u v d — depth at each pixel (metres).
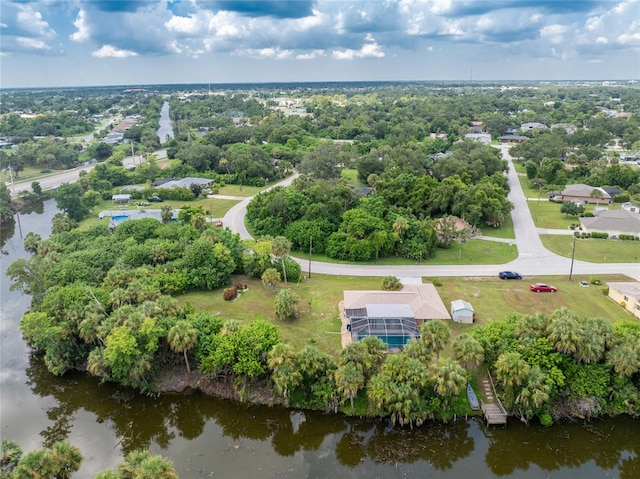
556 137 186.62
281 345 53.84
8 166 170.25
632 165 170.88
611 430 51.88
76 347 63.00
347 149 192.12
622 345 53.00
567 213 118.44
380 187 121.19
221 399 56.84
